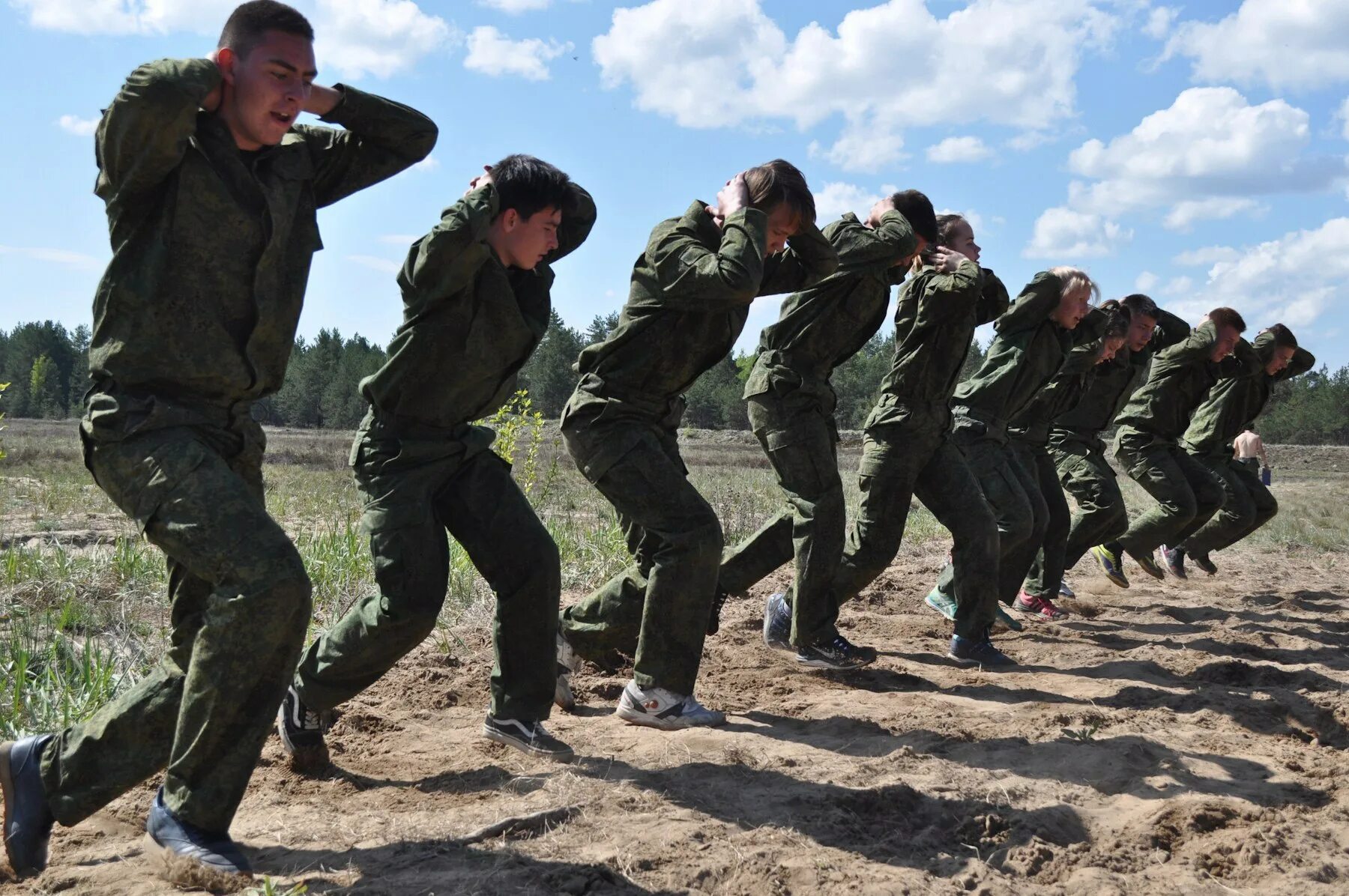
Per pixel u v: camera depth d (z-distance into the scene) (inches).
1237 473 359.9
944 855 122.9
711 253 156.6
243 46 108.1
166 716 108.0
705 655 227.8
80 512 416.5
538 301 145.0
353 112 125.3
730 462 1167.6
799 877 113.3
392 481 138.3
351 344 3132.4
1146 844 127.3
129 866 110.2
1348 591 371.6
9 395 3129.9
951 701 197.5
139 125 99.3
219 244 108.0
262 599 101.3
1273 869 120.6
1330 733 180.9
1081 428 307.0
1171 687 211.5
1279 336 343.3
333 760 148.9
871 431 216.7
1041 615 294.2
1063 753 161.0
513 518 145.9
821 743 165.0
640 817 128.3
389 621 136.6
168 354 106.7
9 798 106.3
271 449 1145.4
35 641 197.5
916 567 376.8
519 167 137.0
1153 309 300.5
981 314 223.8
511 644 149.9
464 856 116.0
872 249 192.4
